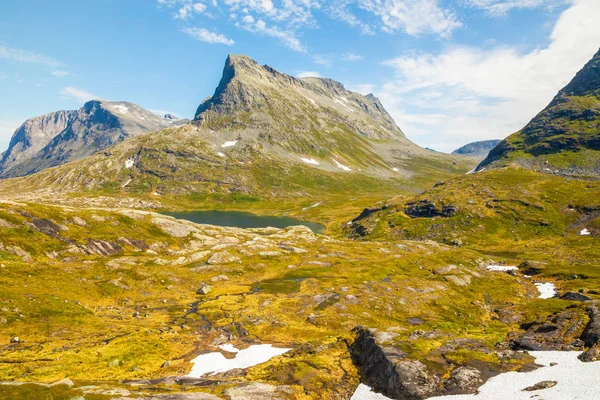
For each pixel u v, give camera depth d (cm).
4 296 6706
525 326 6912
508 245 17225
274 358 5625
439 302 9081
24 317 6306
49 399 3300
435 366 4503
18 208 12081
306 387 4500
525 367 4325
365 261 13225
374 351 5097
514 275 11962
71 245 11675
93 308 7831
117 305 8369
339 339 6197
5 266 8450
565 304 8331
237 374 4941
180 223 16338
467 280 10819
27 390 3378
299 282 10662
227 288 10144
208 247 14062
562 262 13100
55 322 6462
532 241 17300
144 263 11356
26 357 4969
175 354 5831
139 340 6069
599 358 4138
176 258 12225
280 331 7044
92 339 6044
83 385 3838
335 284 10338
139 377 4775
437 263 12900
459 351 4884
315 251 14625
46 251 10956
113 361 5131
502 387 3869
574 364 4162
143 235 14212
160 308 8388
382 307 8569
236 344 6369
